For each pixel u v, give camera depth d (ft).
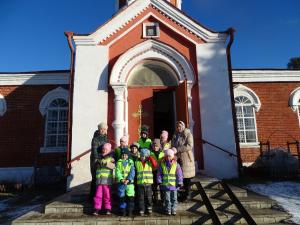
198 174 31.91
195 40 37.24
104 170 22.15
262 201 23.98
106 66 36.11
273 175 35.73
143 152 22.17
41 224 20.51
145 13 38.01
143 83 36.94
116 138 33.50
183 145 24.09
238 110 47.19
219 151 34.09
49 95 46.01
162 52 36.22
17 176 42.75
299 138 46.32
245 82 47.96
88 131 34.04
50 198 31.19
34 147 44.04
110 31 37.17
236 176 33.50
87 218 20.97
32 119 45.19
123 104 34.94
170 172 21.94
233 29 36.55
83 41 36.68
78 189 29.01
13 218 24.39
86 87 35.35
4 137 44.34
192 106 35.37
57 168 42.57
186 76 35.45
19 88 46.21
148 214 21.58
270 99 47.65
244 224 20.92
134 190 22.40
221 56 36.60
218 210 22.80
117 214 21.84
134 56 36.04
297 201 25.02
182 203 23.13
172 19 37.68
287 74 48.16
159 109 44.60
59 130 45.11
